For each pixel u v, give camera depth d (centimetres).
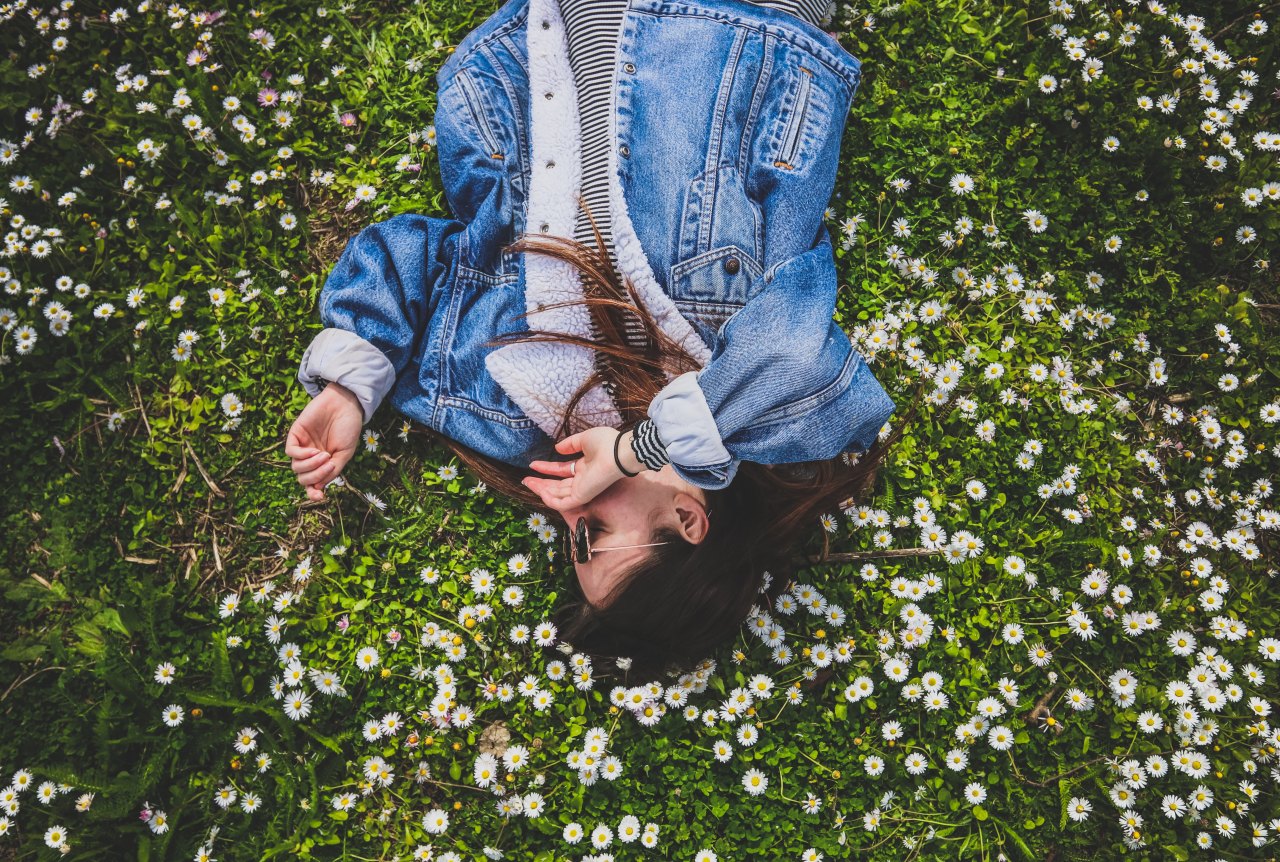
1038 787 236
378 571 239
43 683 230
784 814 234
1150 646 240
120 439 242
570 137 200
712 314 190
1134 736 235
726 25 204
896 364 251
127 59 258
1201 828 231
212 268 248
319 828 227
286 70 259
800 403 175
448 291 221
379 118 259
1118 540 246
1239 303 256
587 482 184
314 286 250
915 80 265
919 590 239
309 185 257
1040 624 240
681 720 234
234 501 242
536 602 239
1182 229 261
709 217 191
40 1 255
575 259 190
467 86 223
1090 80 257
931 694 234
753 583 204
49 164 252
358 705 233
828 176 205
